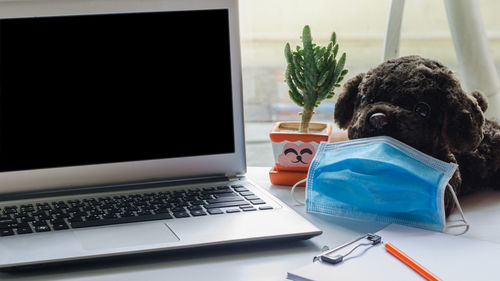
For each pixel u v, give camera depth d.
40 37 0.82
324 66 0.90
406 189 0.72
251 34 1.60
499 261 0.60
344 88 0.90
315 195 0.80
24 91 0.81
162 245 0.63
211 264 0.62
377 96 0.81
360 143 0.79
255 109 1.63
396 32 1.24
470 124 0.76
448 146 0.80
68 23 0.82
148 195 0.81
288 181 0.94
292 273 0.57
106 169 0.84
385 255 0.62
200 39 0.86
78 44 0.83
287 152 0.92
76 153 0.83
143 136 0.85
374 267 0.59
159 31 0.85
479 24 1.26
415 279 0.56
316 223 0.76
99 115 0.84
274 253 0.65
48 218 0.72
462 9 1.24
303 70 0.91
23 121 0.82
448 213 0.77
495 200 0.85
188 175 0.87
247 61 1.61
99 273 0.60
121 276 0.60
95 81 0.83
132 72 0.84
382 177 0.73
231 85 0.88
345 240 0.70
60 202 0.78
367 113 0.79
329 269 0.58
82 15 0.83
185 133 0.87
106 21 0.83
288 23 1.59
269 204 0.77
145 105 0.85
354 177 0.75
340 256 0.61
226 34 0.87
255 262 0.63
